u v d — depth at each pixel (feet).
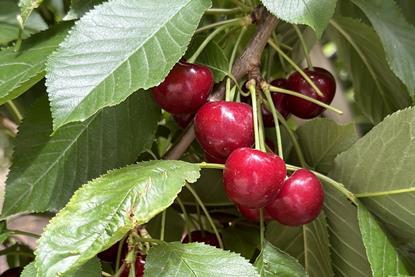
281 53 1.89
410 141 1.71
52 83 1.60
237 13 1.95
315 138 1.90
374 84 2.17
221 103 1.71
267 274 1.74
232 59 1.80
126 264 1.67
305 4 1.70
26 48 1.77
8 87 1.70
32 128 1.77
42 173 1.76
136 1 1.68
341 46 2.23
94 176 1.79
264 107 1.88
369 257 1.69
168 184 1.58
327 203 1.84
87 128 1.79
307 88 1.89
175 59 1.64
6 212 1.75
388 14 1.99
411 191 1.73
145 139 1.82
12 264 2.06
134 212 1.54
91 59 1.62
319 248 1.85
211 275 1.60
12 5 2.06
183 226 2.04
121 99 1.60
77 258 1.51
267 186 1.65
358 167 1.79
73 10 1.82
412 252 1.80
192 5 1.69
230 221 2.02
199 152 1.96
